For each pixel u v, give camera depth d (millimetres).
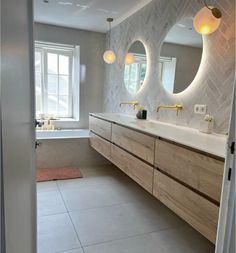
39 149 3314
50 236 1805
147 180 1920
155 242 1788
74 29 4137
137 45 3156
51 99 4492
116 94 3924
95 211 2223
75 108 4586
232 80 1742
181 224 2043
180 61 2314
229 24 1745
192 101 2172
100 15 3387
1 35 563
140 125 2303
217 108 1887
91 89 4477
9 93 653
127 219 2102
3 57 583
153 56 2791
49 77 4406
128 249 1695
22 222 909
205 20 1734
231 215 942
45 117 4320
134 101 3289
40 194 2545
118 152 2496
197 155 1362
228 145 935
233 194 929
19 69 836
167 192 1658
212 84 1927
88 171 3355
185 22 2225
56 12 3311
